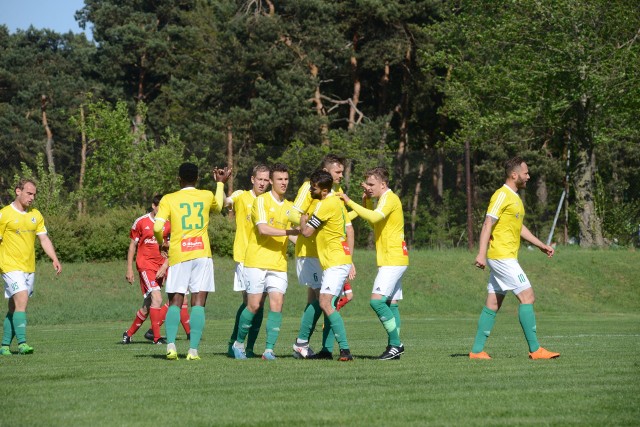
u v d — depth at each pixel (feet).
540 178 271.90
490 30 246.06
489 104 265.34
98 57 387.75
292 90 286.25
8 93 415.64
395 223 65.26
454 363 61.16
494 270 65.98
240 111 286.66
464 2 261.85
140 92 385.50
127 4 399.24
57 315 136.05
